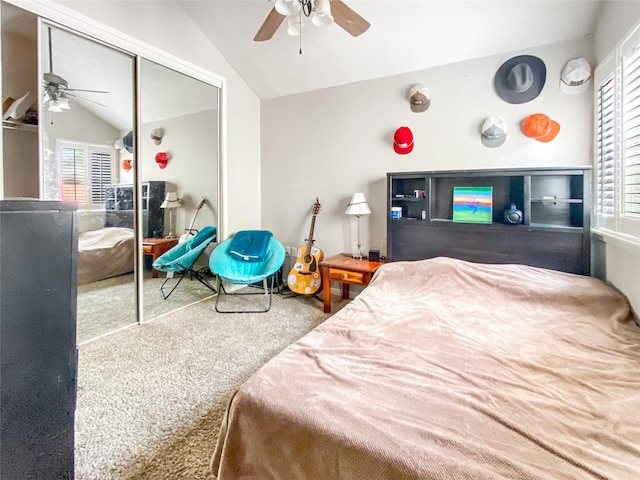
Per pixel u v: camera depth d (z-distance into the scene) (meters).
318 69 3.26
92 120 2.34
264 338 2.48
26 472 0.64
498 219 2.60
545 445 0.85
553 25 2.36
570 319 1.75
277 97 3.80
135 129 2.61
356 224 3.41
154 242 2.84
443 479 0.74
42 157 2.07
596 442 0.87
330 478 0.87
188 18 2.94
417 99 2.94
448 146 2.88
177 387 1.84
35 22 1.98
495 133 2.64
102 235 2.47
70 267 0.72
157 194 2.83
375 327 1.66
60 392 0.70
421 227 2.73
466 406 1.02
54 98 2.12
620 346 1.43
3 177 1.90
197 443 1.43
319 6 1.75
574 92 2.40
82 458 1.34
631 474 0.75
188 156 3.09
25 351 0.64
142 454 1.37
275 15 2.02
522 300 2.00
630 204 1.82
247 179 3.79
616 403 1.04
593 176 2.31
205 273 3.46
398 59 2.93
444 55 2.78
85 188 2.34
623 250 1.87
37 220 0.66
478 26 2.48
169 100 2.87
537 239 2.33
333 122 3.47
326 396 1.05
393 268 2.54
